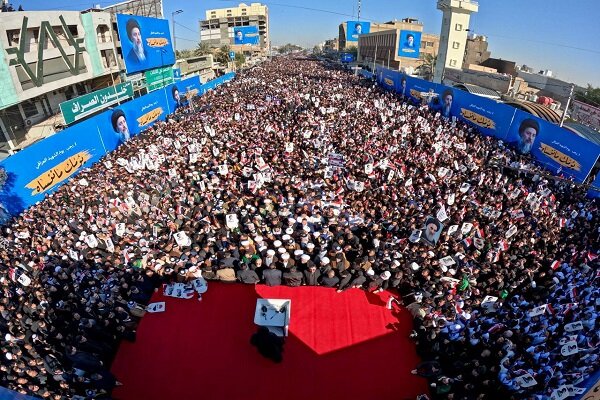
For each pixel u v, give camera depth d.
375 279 11.84
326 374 9.57
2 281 10.99
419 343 10.07
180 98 36.97
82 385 8.58
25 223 14.51
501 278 11.48
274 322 10.43
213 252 12.91
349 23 114.00
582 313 9.82
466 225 13.65
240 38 111.12
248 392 9.12
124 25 31.22
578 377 7.95
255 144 22.98
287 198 16.12
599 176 17.86
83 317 10.04
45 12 25.23
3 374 8.16
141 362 9.84
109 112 24.59
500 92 42.06
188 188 16.81
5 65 21.78
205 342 10.41
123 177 18.06
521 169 18.39
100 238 13.01
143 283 11.74
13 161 16.73
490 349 9.36
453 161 20.45
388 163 19.59
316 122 27.97
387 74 49.72
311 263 12.16
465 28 51.19
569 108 43.19
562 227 14.79
